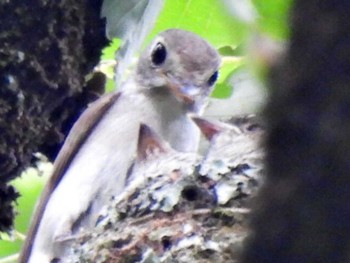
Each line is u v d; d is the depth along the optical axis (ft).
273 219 2.62
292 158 2.62
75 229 24.27
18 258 25.16
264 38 3.08
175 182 16.46
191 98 25.62
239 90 18.11
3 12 18.70
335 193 2.59
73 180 24.50
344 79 2.60
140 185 16.96
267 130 2.67
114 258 15.88
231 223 15.23
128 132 25.35
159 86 26.17
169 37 26.37
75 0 19.15
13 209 22.03
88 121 24.22
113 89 26.84
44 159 24.26
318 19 2.62
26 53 18.98
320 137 2.60
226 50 26.16
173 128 25.94
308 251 2.57
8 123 19.45
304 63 2.63
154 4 19.26
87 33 19.70
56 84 19.52
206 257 14.88
